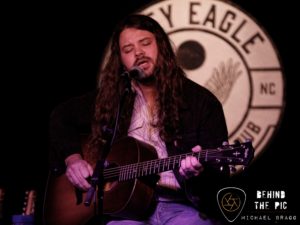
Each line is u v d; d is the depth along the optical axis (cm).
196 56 603
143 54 425
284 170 577
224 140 405
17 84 623
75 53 622
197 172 373
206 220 396
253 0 598
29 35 626
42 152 618
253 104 590
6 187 613
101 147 450
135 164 405
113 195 417
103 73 464
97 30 621
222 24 602
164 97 423
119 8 617
